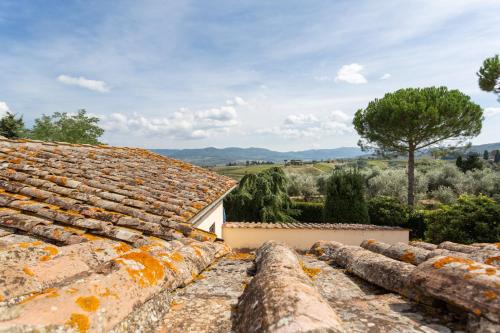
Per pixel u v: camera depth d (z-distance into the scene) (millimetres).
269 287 1715
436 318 1739
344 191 15789
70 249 2432
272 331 1234
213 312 1832
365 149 20844
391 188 24891
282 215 18484
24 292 1546
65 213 3510
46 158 6367
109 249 2578
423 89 18984
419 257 3291
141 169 8328
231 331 1580
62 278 1799
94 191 4695
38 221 3236
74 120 29297
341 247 3869
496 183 24094
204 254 3139
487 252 3084
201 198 6824
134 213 4098
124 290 1633
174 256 2602
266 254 2994
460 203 12094
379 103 19156
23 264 1816
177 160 13422
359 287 2568
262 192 18297
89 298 1425
